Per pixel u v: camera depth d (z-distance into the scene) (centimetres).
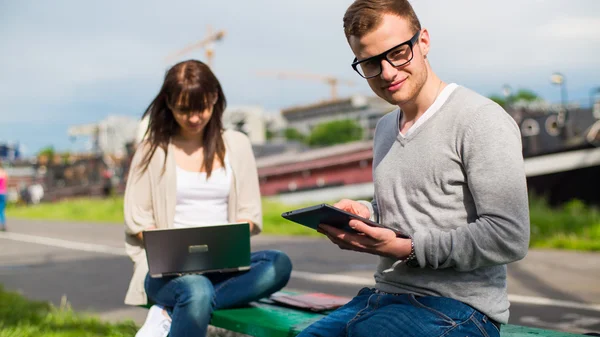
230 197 346
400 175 226
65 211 2644
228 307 323
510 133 207
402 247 213
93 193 3562
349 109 8700
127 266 932
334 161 2045
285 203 2092
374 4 218
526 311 548
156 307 322
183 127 333
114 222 2025
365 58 221
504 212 202
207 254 316
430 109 222
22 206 4031
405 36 218
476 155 207
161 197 338
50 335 466
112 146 6556
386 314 217
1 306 596
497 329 217
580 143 1552
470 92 220
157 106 341
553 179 1602
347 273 785
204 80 323
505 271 224
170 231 309
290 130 9362
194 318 303
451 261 209
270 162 2269
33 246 1313
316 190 2092
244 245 319
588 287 642
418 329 209
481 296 215
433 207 218
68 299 673
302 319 296
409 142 225
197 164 344
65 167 4025
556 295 611
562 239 997
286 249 1038
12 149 7075
